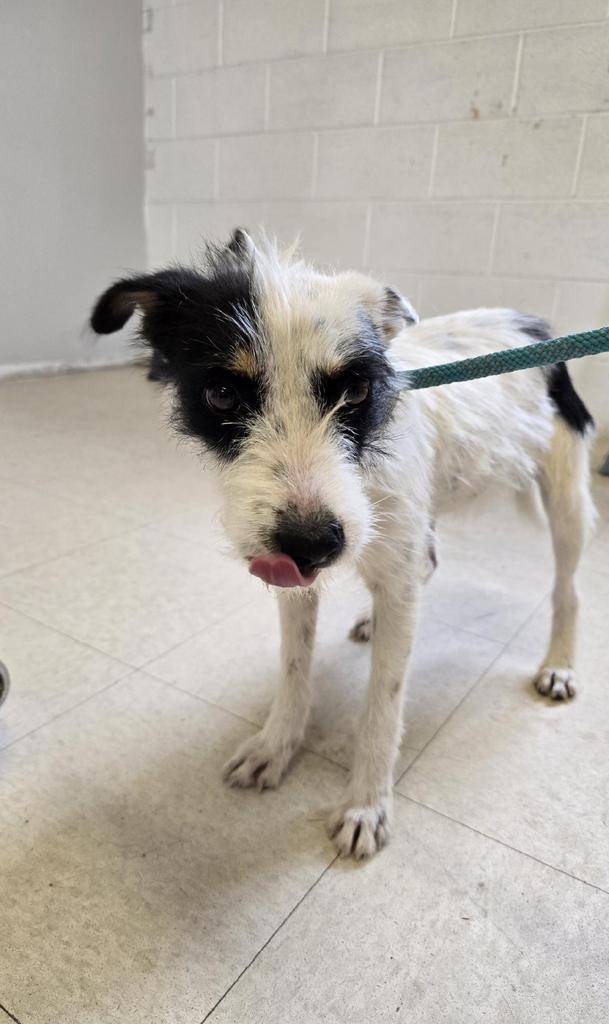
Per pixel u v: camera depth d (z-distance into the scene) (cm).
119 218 251
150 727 79
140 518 135
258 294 55
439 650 97
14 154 220
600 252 164
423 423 71
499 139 168
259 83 204
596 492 154
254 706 83
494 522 141
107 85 232
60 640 94
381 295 62
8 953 53
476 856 63
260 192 216
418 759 75
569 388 94
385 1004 50
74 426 193
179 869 61
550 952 54
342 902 58
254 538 49
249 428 52
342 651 97
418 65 173
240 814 67
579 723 82
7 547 121
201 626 99
